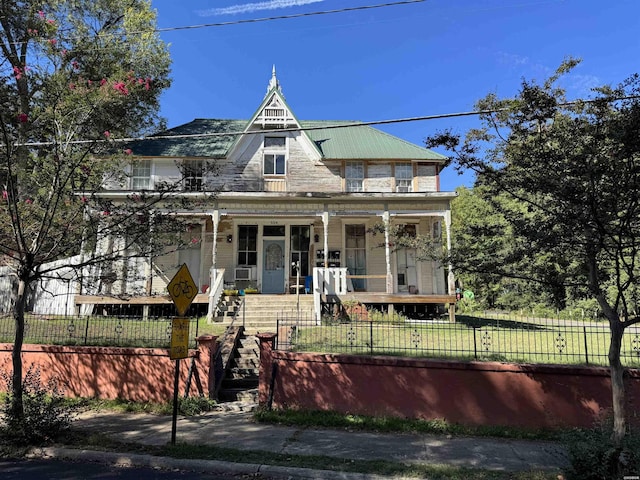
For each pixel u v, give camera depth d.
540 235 5.85
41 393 7.30
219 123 22.98
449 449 6.66
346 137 21.78
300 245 20.12
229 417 8.34
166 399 9.08
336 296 16.05
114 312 16.77
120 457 6.14
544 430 7.55
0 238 8.18
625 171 5.35
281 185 19.42
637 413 7.26
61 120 8.43
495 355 8.88
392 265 19.69
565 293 6.91
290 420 8.02
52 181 8.16
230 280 19.34
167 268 18.98
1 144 8.57
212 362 9.31
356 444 6.83
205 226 19.73
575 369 7.73
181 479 5.53
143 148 19.47
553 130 6.16
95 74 16.88
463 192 31.42
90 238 8.20
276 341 9.48
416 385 8.20
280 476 5.62
